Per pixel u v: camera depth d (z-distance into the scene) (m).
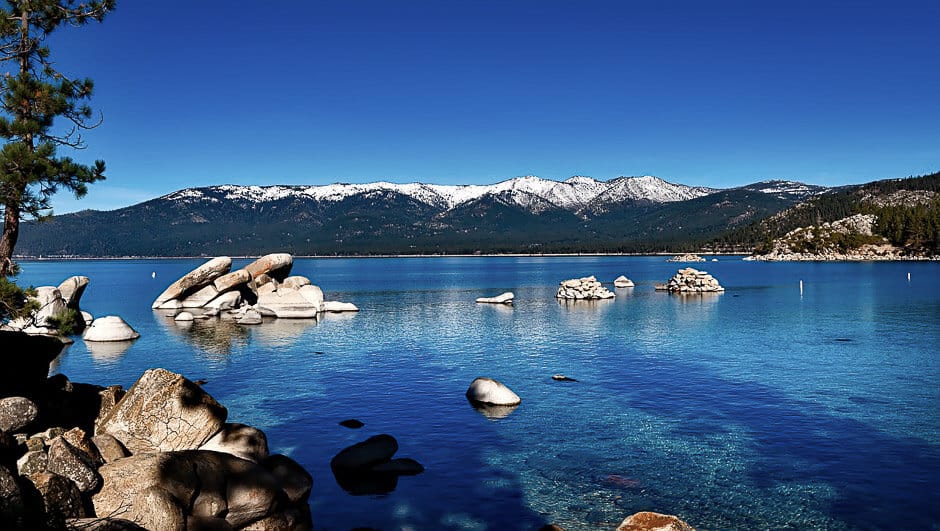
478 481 19.72
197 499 13.66
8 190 15.58
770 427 25.34
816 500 18.03
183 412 17.34
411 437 24.44
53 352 22.20
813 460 21.39
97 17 18.31
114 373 37.84
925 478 19.62
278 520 15.04
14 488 11.41
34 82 16.56
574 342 49.41
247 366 39.94
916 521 16.62
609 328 58.09
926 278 131.50
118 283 160.38
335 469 20.70
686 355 42.69
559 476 20.11
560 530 15.73
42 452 13.43
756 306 78.69
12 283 15.71
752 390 31.83
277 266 83.25
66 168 16.42
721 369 37.47
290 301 70.06
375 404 29.72
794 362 39.56
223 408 18.27
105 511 12.95
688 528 13.65
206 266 75.25
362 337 53.59
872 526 16.36
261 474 15.23
